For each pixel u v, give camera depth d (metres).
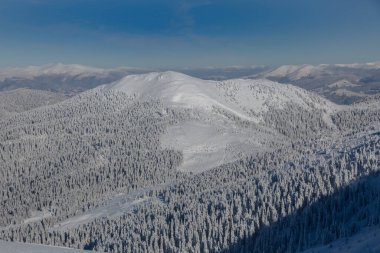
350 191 161.25
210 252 168.50
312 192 170.38
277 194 179.12
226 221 178.38
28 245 121.94
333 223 145.88
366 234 129.12
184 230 183.12
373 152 194.38
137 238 187.62
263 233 160.75
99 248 190.38
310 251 134.25
